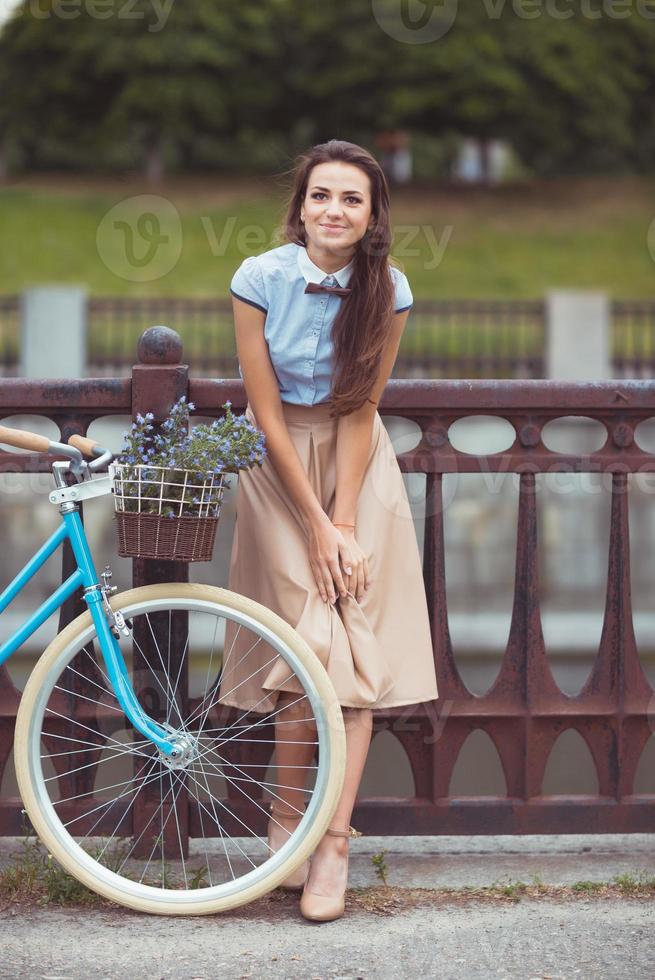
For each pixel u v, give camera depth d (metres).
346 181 2.83
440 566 3.32
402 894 3.09
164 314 20.81
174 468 2.76
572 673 12.02
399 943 2.77
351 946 2.75
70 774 3.27
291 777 3.03
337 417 3.03
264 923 2.90
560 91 35.69
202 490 2.78
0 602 2.96
